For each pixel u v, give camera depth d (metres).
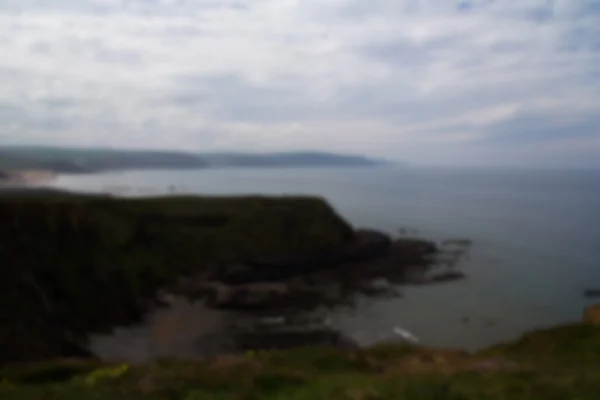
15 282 35.94
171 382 11.04
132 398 10.02
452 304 46.62
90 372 14.75
